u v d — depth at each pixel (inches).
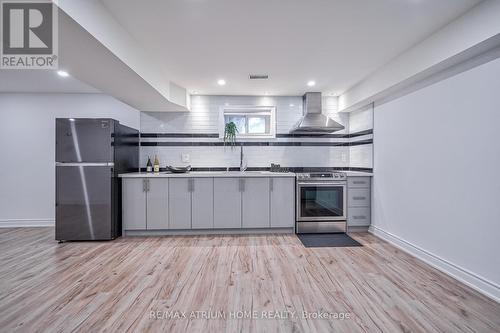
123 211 131.0
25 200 152.6
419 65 92.0
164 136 158.4
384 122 127.3
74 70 89.1
